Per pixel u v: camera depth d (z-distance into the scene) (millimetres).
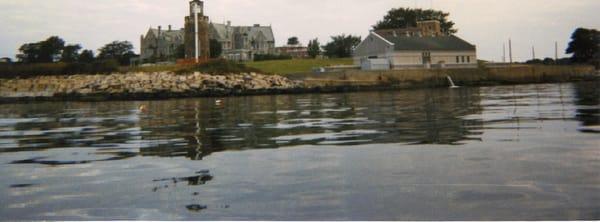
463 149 11898
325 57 137125
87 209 7520
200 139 15930
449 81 86062
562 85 68625
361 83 83188
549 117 19625
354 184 8586
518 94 44312
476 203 7195
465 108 27391
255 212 7102
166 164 11141
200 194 8203
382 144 13367
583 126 15984
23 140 17328
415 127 17625
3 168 11219
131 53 126812
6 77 89062
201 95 68750
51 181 9609
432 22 124625
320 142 14320
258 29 144125
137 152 13266
